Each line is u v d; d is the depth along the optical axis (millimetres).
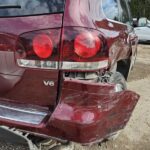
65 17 2393
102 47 2477
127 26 3941
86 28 2402
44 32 2377
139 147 3789
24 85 2480
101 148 3602
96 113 2379
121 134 4039
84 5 2492
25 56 2420
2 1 2564
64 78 2396
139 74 7770
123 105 2771
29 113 2475
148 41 16453
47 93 2445
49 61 2389
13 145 2303
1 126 2363
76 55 2375
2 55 2494
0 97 2588
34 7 2461
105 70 2684
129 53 4031
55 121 2338
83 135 2320
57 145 2941
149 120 4617
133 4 26734
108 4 3119
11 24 2467
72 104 2393
